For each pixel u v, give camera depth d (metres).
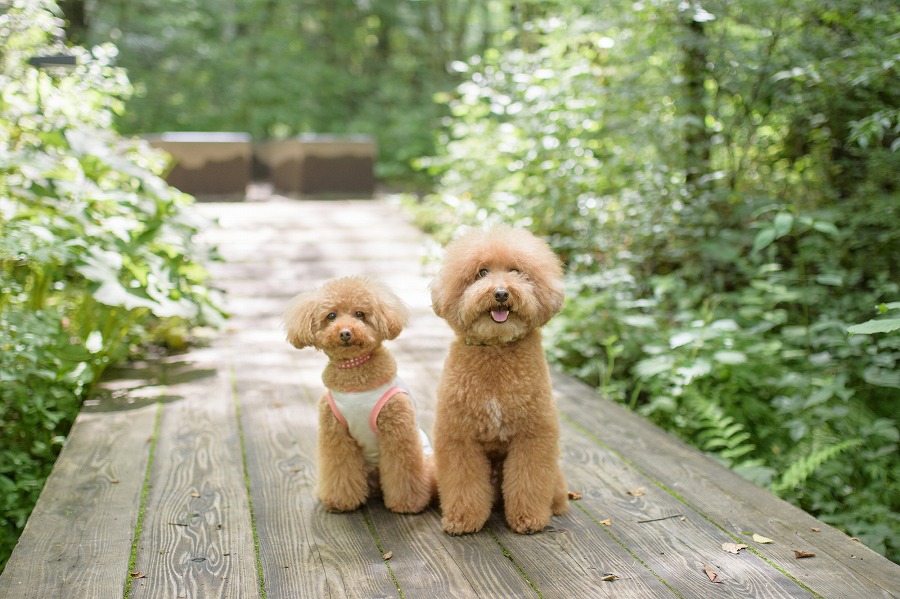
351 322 2.74
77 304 4.91
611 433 3.82
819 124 5.47
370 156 11.39
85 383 4.36
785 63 5.27
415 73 16.80
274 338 5.41
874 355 4.15
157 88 14.19
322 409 2.94
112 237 4.53
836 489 3.84
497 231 2.83
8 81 5.27
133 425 3.84
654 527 2.88
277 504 3.04
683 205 5.70
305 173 11.17
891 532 3.44
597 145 6.56
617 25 6.32
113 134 5.93
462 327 2.71
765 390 4.60
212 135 11.48
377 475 3.13
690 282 5.79
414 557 2.65
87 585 2.46
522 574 2.55
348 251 7.89
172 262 4.82
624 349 4.99
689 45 5.47
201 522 2.89
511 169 7.01
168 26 14.67
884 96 5.00
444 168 9.09
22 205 4.69
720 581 2.50
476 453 2.83
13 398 3.85
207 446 3.60
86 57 6.13
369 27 16.77
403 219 9.41
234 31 16.59
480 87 7.96
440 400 2.82
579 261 5.78
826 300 4.99
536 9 9.89
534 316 2.67
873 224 5.04
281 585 2.48
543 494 2.81
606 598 2.41
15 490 3.57
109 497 3.08
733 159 5.88
